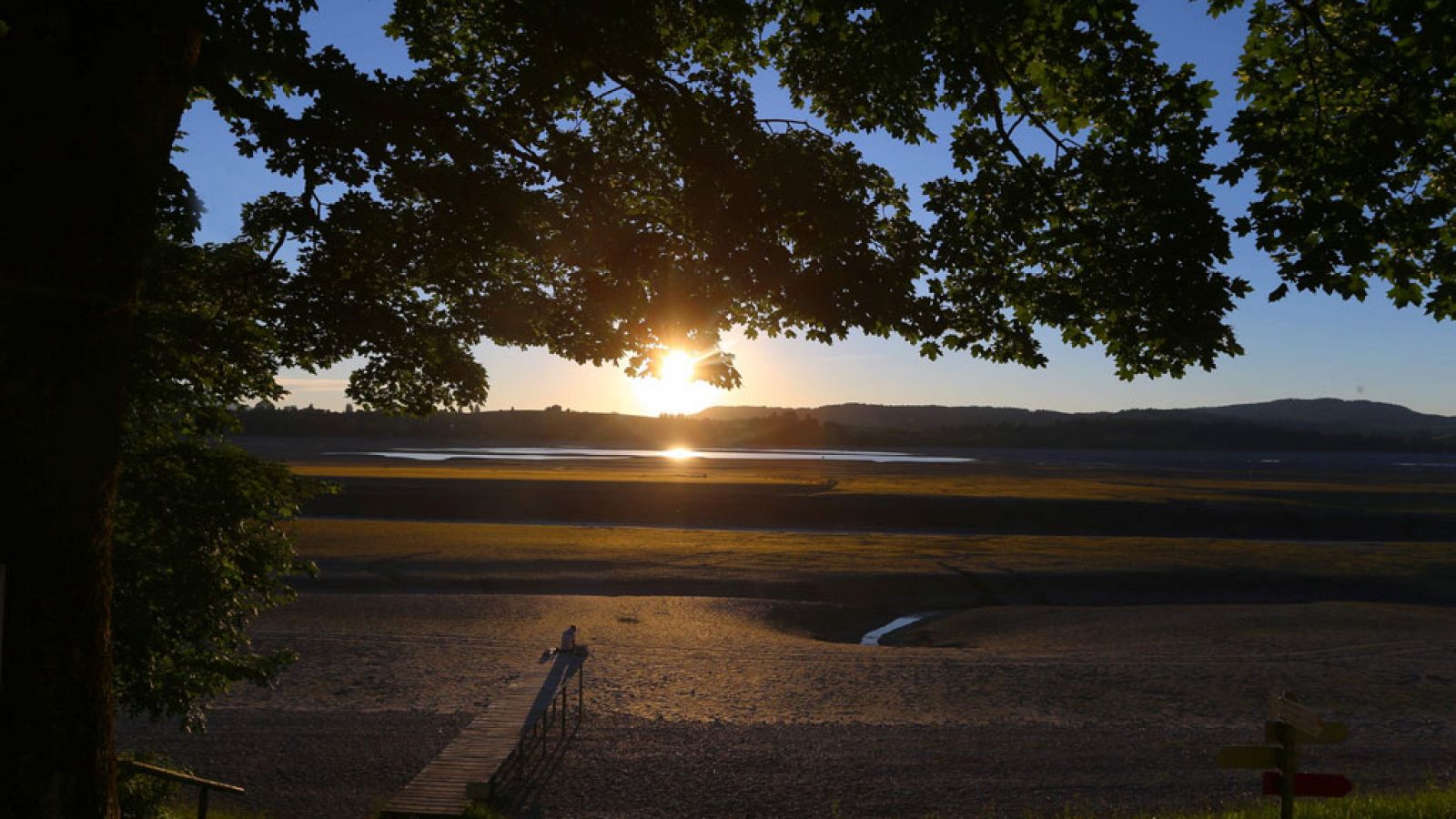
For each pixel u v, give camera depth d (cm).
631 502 7456
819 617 3638
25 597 605
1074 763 1589
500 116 1022
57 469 614
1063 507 7562
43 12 610
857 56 934
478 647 2641
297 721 1825
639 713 1952
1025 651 3033
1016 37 948
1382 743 1762
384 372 1142
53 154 613
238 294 1067
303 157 905
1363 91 929
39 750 608
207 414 1160
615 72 973
